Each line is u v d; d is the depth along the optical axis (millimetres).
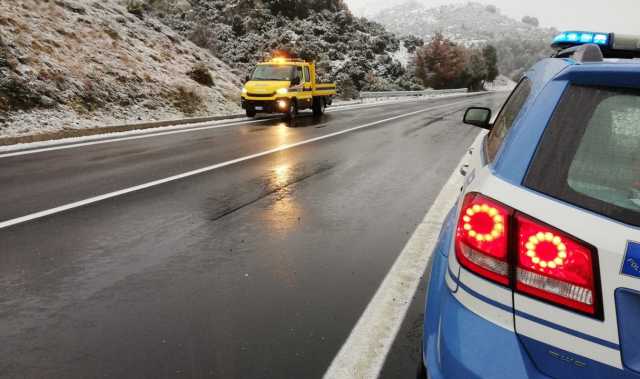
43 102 13539
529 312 1566
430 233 5109
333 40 62938
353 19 74250
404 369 2725
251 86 18391
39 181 7309
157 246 4645
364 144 11945
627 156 1556
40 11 17516
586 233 1501
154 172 8117
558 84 1715
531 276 1563
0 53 13789
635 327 1472
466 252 1711
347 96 36438
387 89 54531
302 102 19375
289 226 5344
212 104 20094
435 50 68375
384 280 3924
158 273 4020
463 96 52750
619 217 1494
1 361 2746
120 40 20094
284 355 2842
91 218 5480
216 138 12688
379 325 3205
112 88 16516
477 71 79938
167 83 19156
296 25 62500
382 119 19453
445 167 8953
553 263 1533
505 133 2064
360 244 4785
